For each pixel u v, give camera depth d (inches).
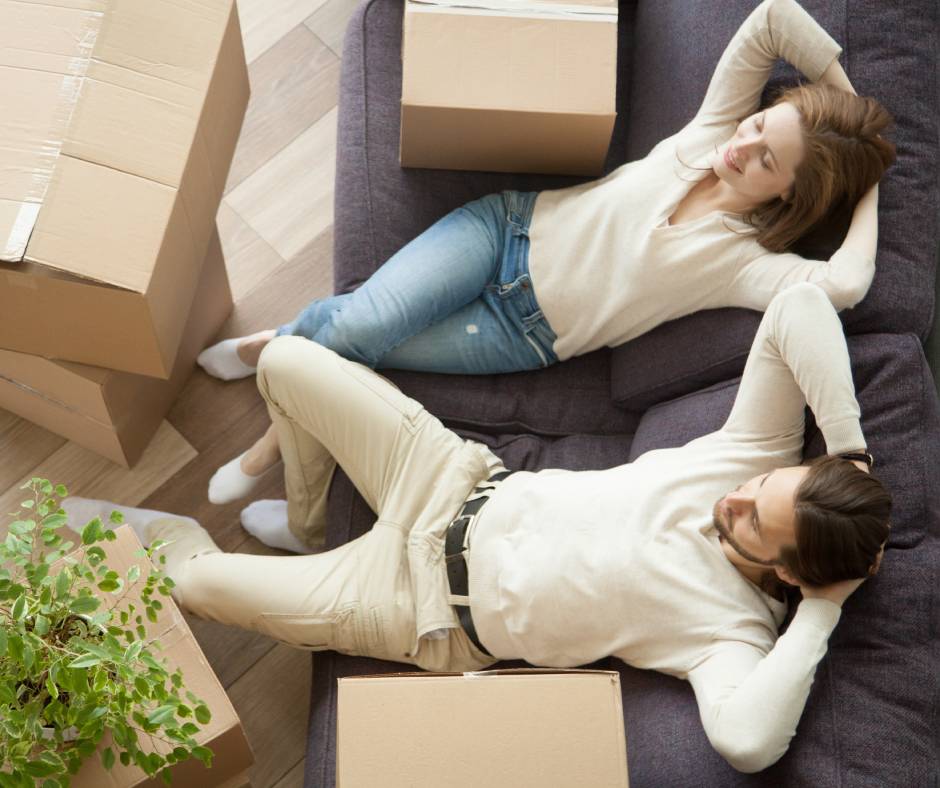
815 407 59.8
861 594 58.1
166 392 81.3
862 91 67.9
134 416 76.6
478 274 72.4
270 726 76.4
